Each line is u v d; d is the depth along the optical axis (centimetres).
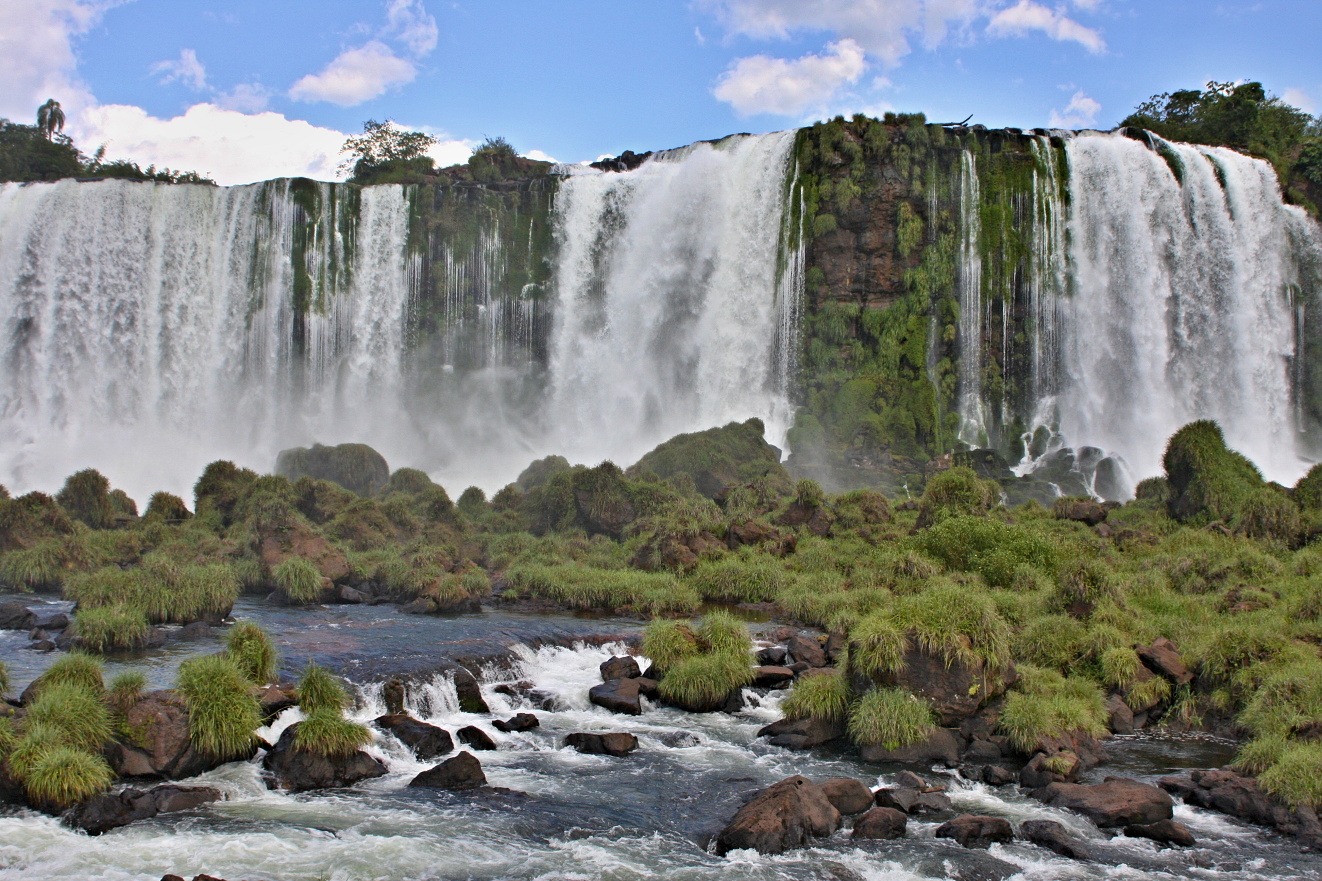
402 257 6169
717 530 3250
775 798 1364
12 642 1991
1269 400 5641
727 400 5781
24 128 6788
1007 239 5653
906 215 5616
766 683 2034
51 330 5700
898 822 1371
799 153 5762
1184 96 7175
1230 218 5728
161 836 1252
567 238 6228
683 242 6006
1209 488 3142
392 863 1218
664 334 5997
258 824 1305
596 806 1430
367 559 2906
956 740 1677
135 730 1414
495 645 2103
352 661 1880
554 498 3497
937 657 1714
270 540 2742
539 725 1780
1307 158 6400
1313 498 3145
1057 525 3148
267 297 5969
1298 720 1633
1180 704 1905
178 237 5872
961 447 5362
